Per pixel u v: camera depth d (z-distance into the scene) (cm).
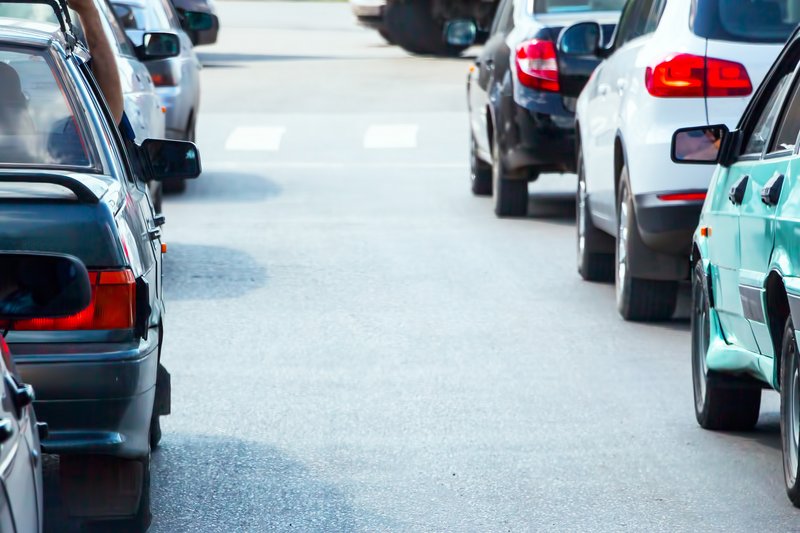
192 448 1590
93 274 1113
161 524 1322
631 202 2183
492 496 1412
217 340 2170
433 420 1708
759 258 1425
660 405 1783
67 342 1105
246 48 9169
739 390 1628
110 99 1636
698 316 1709
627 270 2261
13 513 736
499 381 1909
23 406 816
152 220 1430
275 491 1430
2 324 1096
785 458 1380
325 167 4522
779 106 1495
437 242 3167
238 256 2961
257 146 4959
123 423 1124
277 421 1706
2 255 895
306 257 2955
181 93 3638
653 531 1301
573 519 1338
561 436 1638
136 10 3519
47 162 1228
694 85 2067
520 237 3241
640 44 2256
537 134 3331
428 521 1334
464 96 6284
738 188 1527
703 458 1549
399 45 8681
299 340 2173
